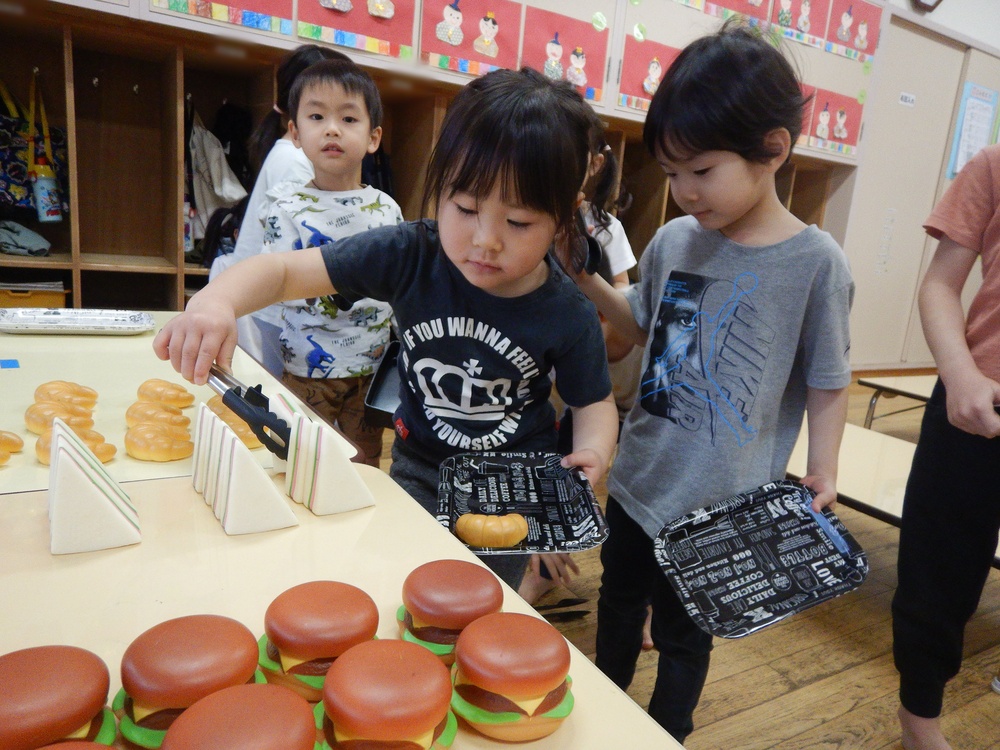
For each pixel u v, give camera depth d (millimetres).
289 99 1479
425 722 340
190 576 500
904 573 1080
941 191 3934
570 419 1086
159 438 699
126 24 1938
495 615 422
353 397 1559
